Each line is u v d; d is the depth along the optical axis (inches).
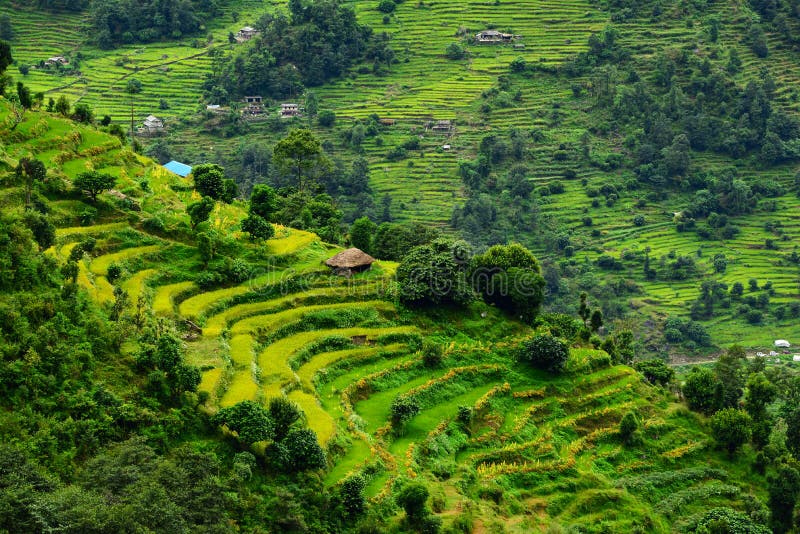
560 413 3302.2
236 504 2107.5
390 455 2652.6
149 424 2206.0
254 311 3216.0
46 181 3410.4
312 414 2650.1
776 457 3380.9
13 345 2151.8
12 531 1679.4
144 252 3275.1
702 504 3075.8
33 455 1936.5
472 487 2733.8
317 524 2220.7
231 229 3644.2
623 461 3201.3
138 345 2466.8
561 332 3725.4
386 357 3228.3
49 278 2479.1
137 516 1808.6
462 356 3378.4
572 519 2802.7
